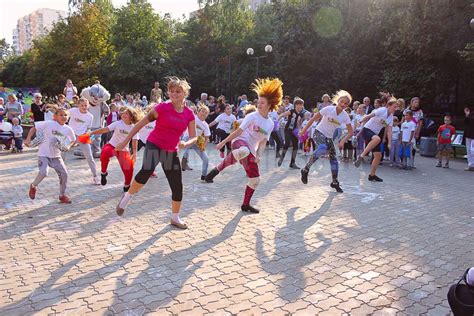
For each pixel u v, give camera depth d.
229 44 39.44
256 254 4.33
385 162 11.82
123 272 3.80
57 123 5.94
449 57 17.75
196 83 41.47
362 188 7.93
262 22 38.59
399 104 11.91
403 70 19.64
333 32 24.58
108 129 6.86
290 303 3.31
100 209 5.91
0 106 12.55
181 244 4.57
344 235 5.05
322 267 4.05
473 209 6.58
